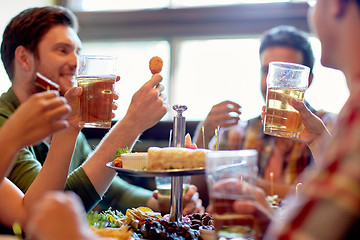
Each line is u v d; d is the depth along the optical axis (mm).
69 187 1641
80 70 1346
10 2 3742
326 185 589
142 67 4246
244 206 932
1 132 977
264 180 2408
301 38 2590
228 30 4023
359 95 668
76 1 4328
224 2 4059
